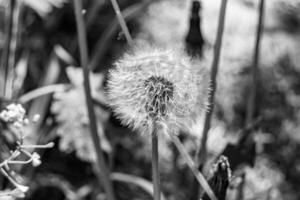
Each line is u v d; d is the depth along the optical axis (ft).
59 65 1.92
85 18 2.04
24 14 2.10
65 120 1.73
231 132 2.04
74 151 1.97
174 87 1.05
